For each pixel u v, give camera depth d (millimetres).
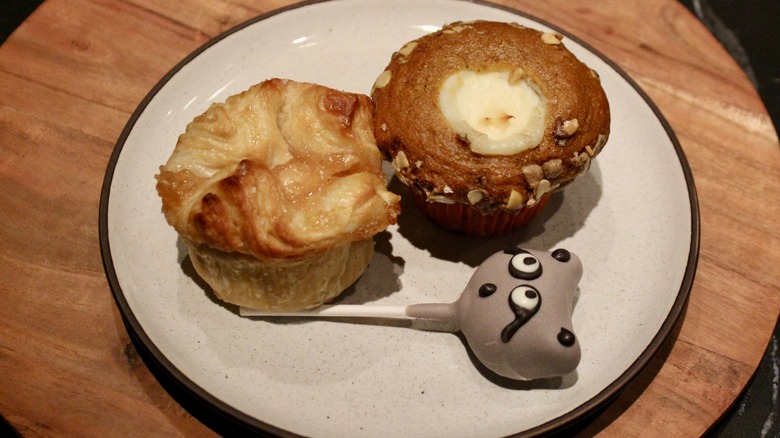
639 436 272
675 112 361
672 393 281
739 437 315
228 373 273
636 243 316
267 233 260
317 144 281
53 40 360
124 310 269
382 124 292
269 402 267
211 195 261
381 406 269
